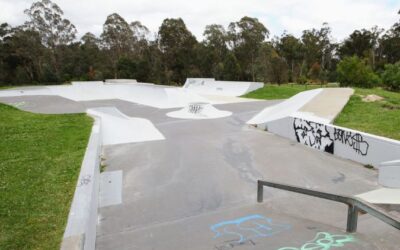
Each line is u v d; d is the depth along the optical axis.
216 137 12.15
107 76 52.88
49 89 29.75
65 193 4.91
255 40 45.12
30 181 5.57
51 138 9.51
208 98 26.77
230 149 10.16
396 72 28.80
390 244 3.16
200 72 51.84
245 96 28.44
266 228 4.06
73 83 31.52
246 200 6.02
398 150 6.84
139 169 8.24
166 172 7.94
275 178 7.28
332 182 6.85
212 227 4.36
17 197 4.79
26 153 7.72
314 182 6.92
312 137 9.94
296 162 8.45
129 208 5.75
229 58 45.84
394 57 55.69
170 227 4.61
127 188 6.85
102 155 9.71
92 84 32.00
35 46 48.88
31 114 15.34
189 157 9.34
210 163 8.65
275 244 3.43
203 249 3.62
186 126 14.79
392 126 8.95
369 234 3.55
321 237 3.46
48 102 23.20
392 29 55.78
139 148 10.60
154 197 6.29
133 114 19.17
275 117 13.40
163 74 52.28
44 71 48.66
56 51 53.12
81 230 3.62
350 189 6.38
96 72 51.91
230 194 6.36
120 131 12.79
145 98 27.20
